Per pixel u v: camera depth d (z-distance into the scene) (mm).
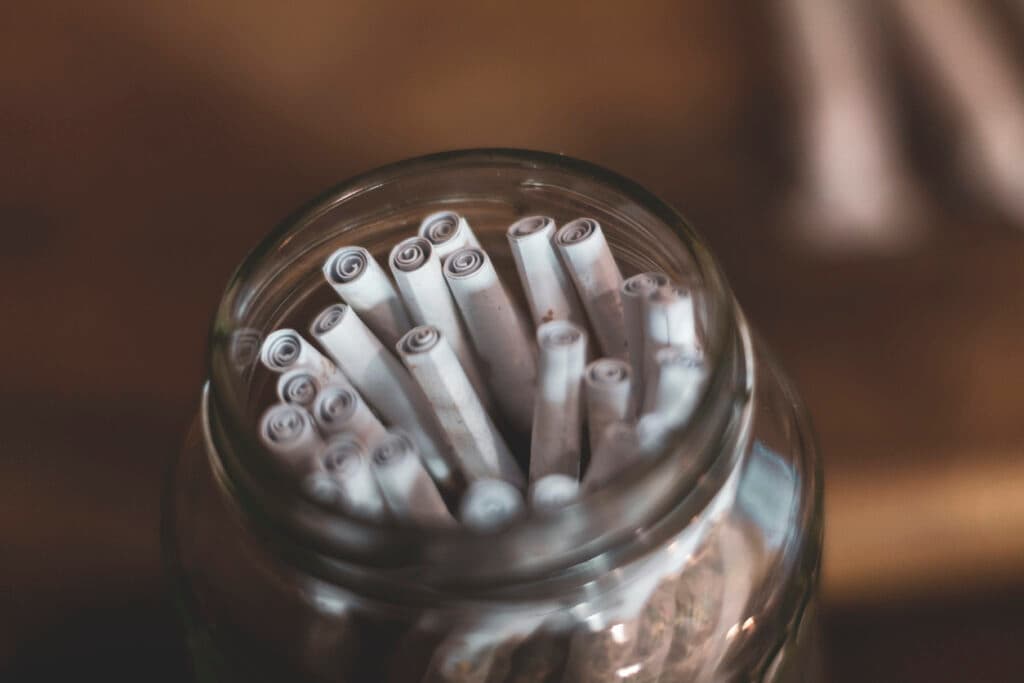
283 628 244
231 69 359
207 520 255
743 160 363
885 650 337
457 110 362
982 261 356
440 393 244
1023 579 343
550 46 357
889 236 360
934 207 359
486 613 226
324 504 222
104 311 362
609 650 234
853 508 349
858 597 345
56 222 365
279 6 355
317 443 235
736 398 240
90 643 337
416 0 355
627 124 362
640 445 226
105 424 356
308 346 250
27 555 346
